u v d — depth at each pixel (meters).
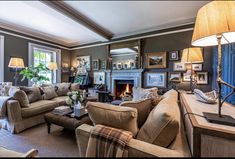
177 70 3.86
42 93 3.60
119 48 4.88
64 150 1.97
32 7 2.81
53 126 2.87
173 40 3.90
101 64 5.39
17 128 2.53
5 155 1.16
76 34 4.77
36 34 4.75
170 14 2.99
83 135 1.23
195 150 0.93
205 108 1.42
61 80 5.84
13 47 4.20
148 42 4.33
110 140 1.00
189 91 3.00
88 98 3.63
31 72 4.16
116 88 5.09
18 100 2.62
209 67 3.43
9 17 3.44
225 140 0.90
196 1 2.46
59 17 2.93
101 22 3.48
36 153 1.05
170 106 1.25
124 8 2.70
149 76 4.30
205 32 1.08
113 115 1.17
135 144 0.99
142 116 1.60
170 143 1.09
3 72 3.97
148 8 2.72
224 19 1.01
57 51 5.65
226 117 1.08
